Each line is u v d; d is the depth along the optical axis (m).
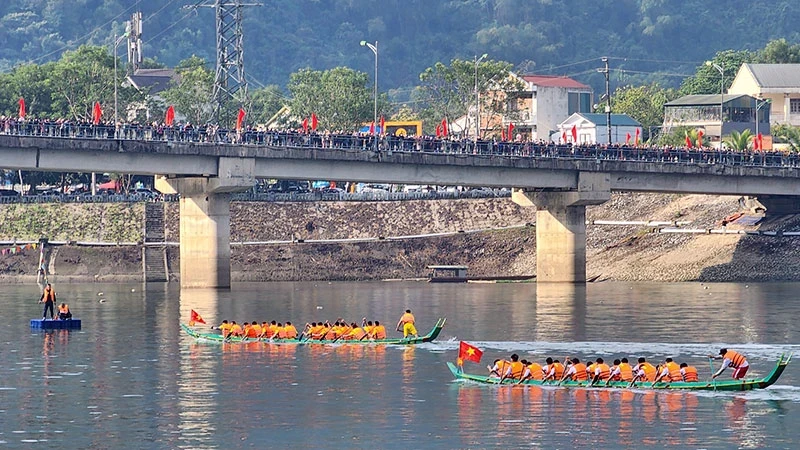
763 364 113.44
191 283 195.00
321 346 126.94
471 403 97.06
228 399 99.25
